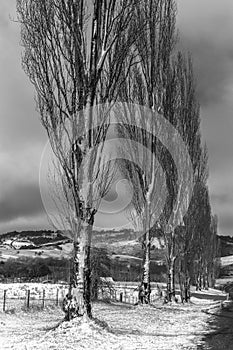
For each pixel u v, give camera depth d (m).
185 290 38.91
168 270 35.28
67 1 16.12
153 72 28.41
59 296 35.47
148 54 28.28
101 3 16.41
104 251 32.81
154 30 27.95
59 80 16.00
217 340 15.41
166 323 20.56
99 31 16.33
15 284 46.19
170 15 28.23
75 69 16.00
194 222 36.62
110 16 16.45
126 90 27.62
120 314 23.42
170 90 29.36
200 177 37.56
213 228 76.25
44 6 16.16
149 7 27.06
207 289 75.12
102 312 24.33
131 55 18.42
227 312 27.64
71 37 16.09
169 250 35.19
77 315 14.86
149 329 17.94
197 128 34.34
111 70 16.36
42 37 16.11
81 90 15.91
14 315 21.75
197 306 34.12
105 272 34.66
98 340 13.59
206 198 51.66
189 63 33.66
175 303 34.38
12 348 12.50
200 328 19.16
